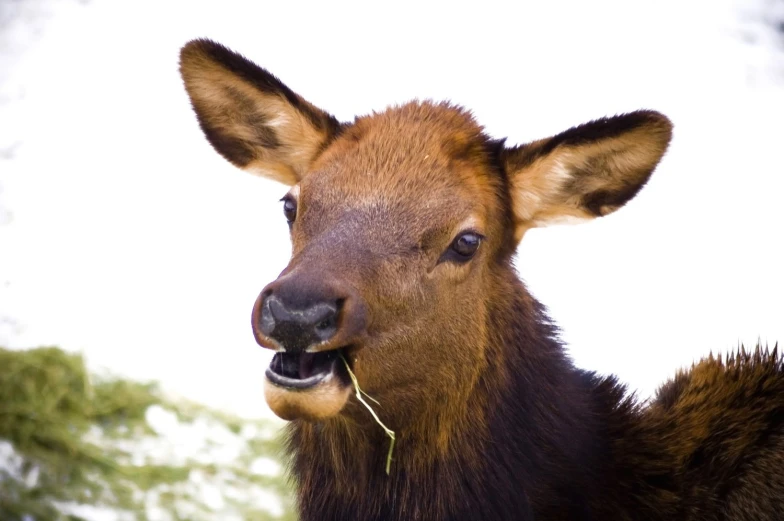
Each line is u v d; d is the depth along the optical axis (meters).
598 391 22.05
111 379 36.09
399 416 19.81
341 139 21.28
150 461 33.25
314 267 17.98
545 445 20.55
